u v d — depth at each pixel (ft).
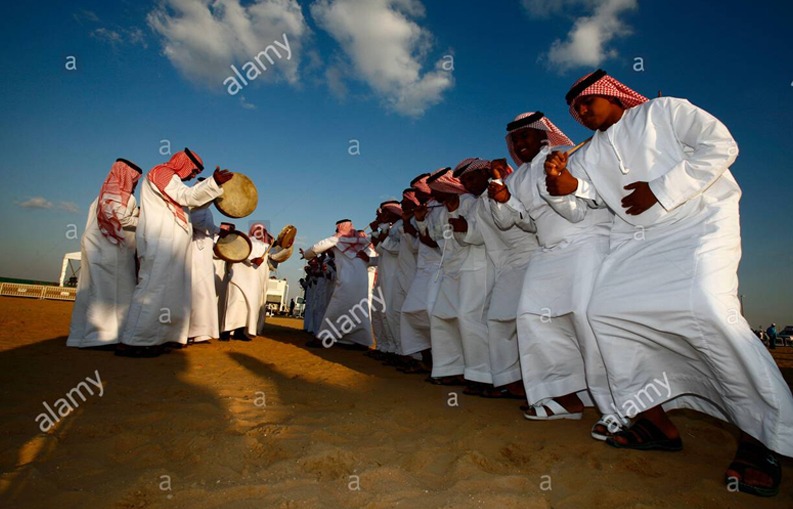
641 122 10.57
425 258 20.59
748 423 8.30
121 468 8.13
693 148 10.16
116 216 20.52
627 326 9.70
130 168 21.71
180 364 18.42
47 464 8.00
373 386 16.62
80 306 21.34
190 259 21.50
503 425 11.69
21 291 79.92
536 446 10.10
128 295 21.31
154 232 20.07
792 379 23.43
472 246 16.83
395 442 10.08
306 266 41.98
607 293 9.96
